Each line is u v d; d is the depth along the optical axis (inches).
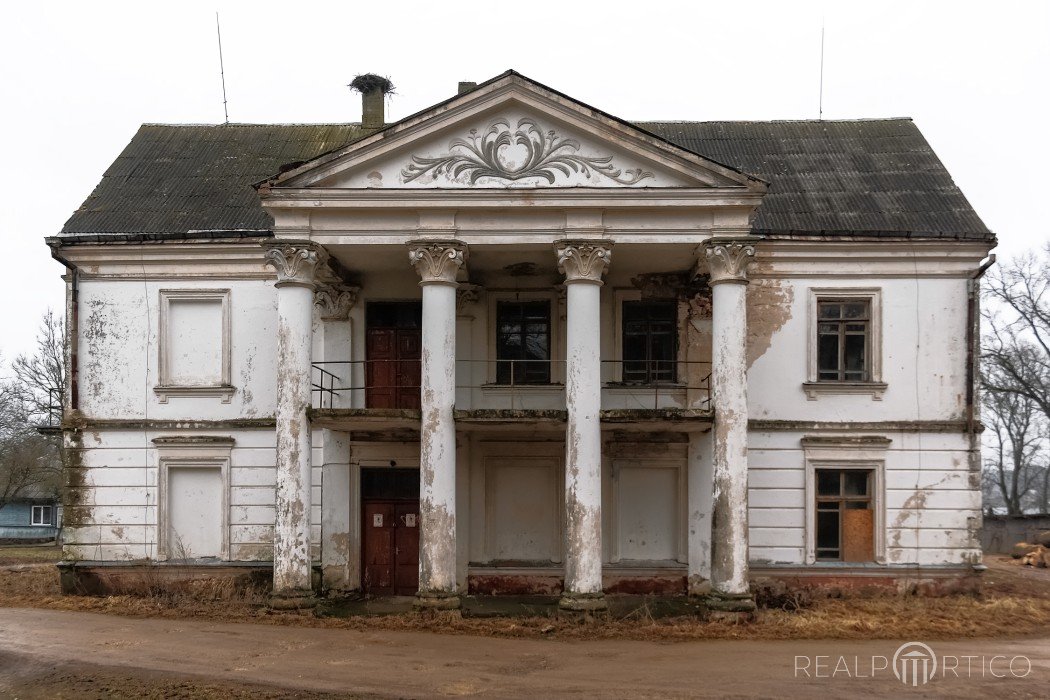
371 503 776.9
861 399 763.4
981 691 454.9
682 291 775.1
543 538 768.9
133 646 551.2
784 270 770.2
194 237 772.0
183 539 773.3
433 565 635.5
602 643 565.6
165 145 920.9
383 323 793.6
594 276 652.7
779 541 754.2
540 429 711.1
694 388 763.4
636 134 646.5
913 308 766.5
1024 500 2741.1
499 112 661.9
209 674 486.9
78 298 787.4
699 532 749.9
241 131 952.9
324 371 740.0
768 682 469.4
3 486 1812.3
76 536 769.6
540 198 651.5
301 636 579.8
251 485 768.9
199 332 789.2
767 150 893.2
